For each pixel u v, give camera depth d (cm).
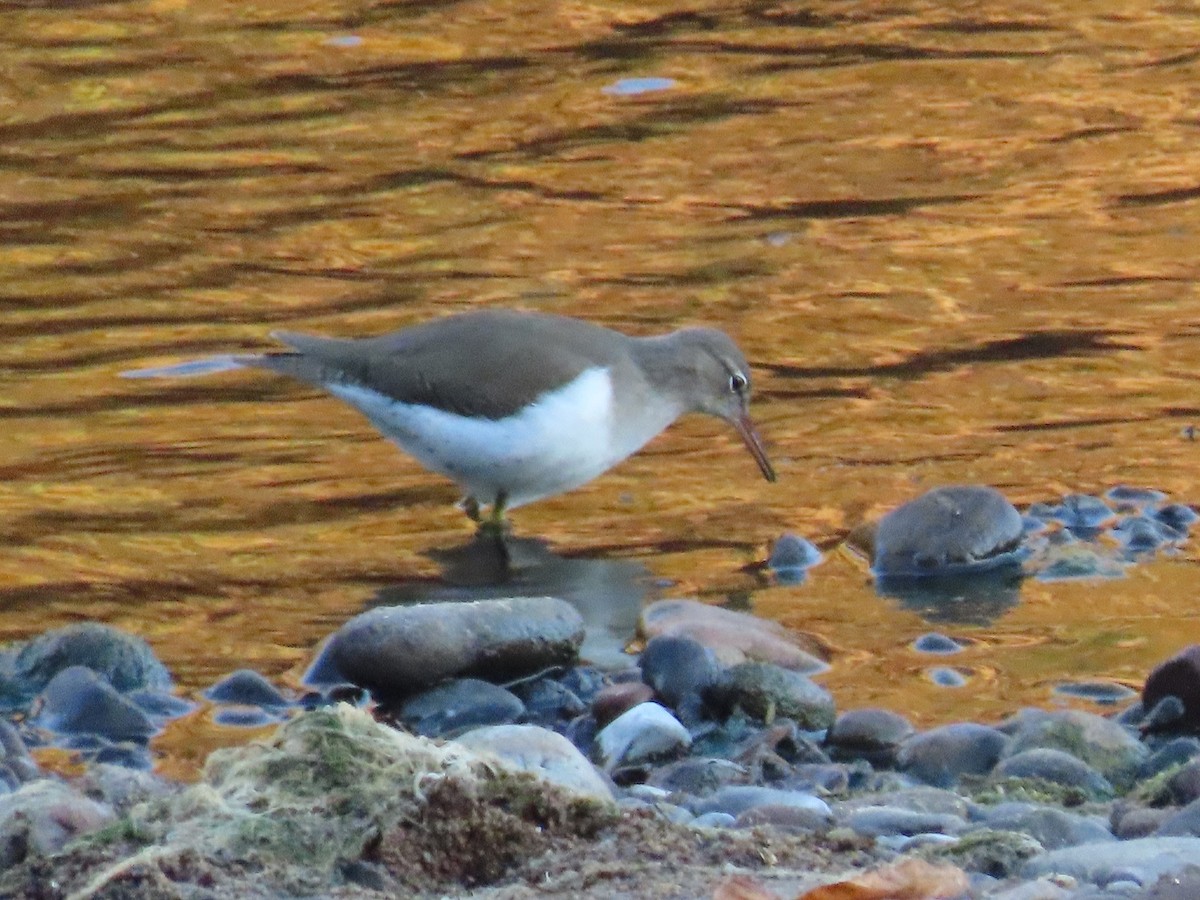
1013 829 812
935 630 1139
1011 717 998
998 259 1806
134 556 1253
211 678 1078
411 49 2441
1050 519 1292
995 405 1492
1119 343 1606
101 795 852
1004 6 2600
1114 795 905
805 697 1012
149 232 1888
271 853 738
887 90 2305
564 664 1078
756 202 1966
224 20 2536
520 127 2184
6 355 1597
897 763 962
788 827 810
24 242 1861
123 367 1580
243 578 1222
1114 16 2561
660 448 1458
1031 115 2216
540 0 2620
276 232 1888
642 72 2362
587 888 717
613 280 1762
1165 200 1952
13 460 1402
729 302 1711
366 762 782
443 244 1856
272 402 1523
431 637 1048
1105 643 1113
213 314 1691
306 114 2227
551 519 1330
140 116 2216
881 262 1803
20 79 2322
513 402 1280
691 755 972
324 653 1068
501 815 759
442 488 1380
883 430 1453
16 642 1095
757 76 2353
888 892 698
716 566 1241
